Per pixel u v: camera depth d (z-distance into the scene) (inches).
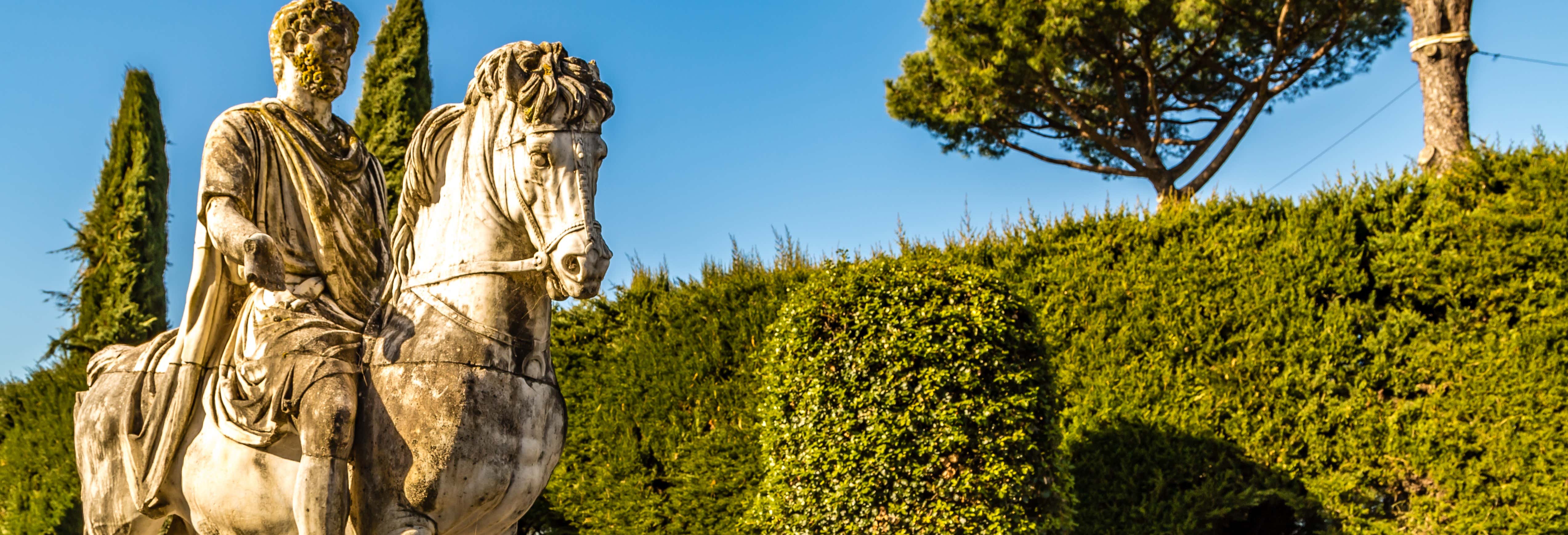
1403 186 292.5
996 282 291.6
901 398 277.1
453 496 122.8
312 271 141.6
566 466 356.8
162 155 488.7
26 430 379.2
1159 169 633.0
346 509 125.3
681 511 333.4
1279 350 291.4
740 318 340.8
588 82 126.9
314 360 128.3
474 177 128.7
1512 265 270.7
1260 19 599.2
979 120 649.0
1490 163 281.7
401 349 127.6
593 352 363.6
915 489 272.7
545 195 123.0
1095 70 623.2
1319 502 283.3
